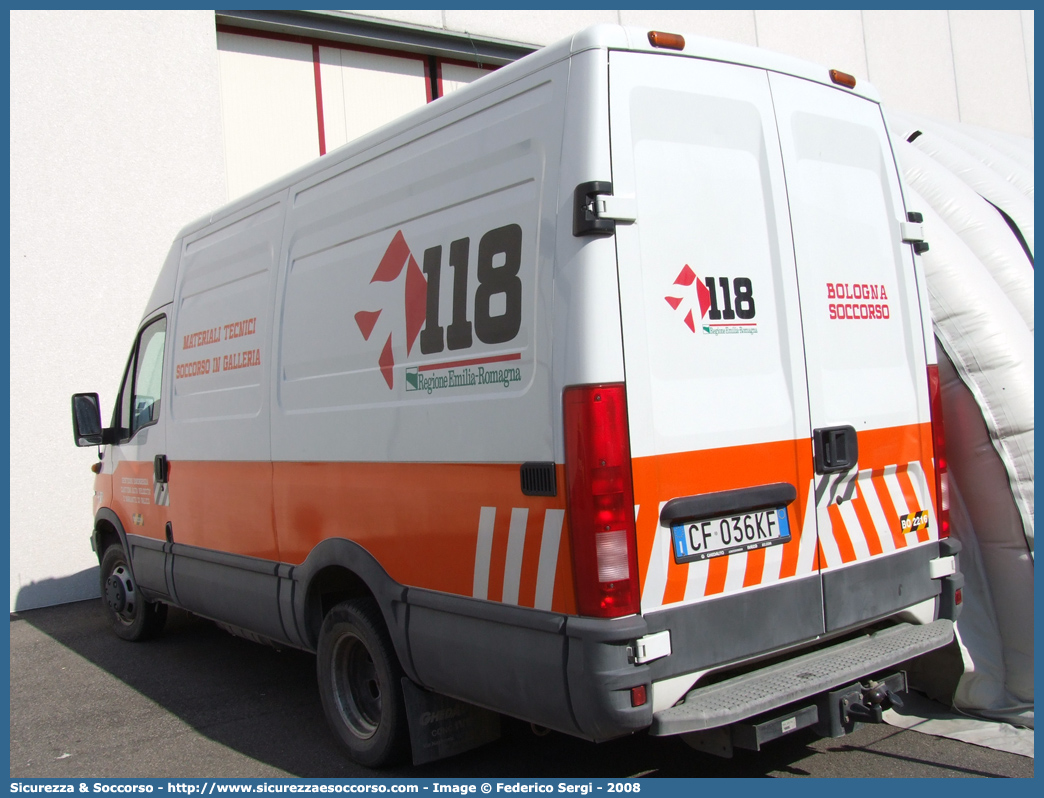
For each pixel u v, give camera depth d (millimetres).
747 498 2996
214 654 5930
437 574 3301
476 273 3184
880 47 12836
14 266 7508
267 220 4539
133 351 5969
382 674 3645
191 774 3963
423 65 9656
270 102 8773
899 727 3969
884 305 3619
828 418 3295
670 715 2740
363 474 3688
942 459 3754
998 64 14555
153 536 5621
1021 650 4059
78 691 5281
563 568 2793
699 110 3098
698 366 2957
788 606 3100
